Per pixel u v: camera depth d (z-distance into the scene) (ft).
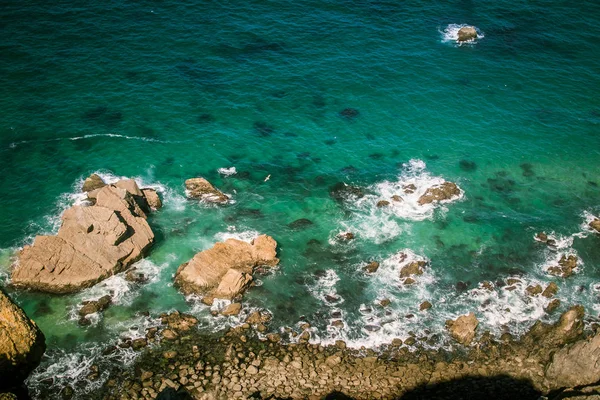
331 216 187.01
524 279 170.50
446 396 138.31
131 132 210.38
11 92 218.79
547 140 221.46
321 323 155.02
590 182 206.59
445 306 161.48
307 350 147.64
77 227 161.17
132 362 142.31
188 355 144.46
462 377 143.23
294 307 158.92
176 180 195.83
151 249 172.24
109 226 162.91
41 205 181.68
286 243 177.17
